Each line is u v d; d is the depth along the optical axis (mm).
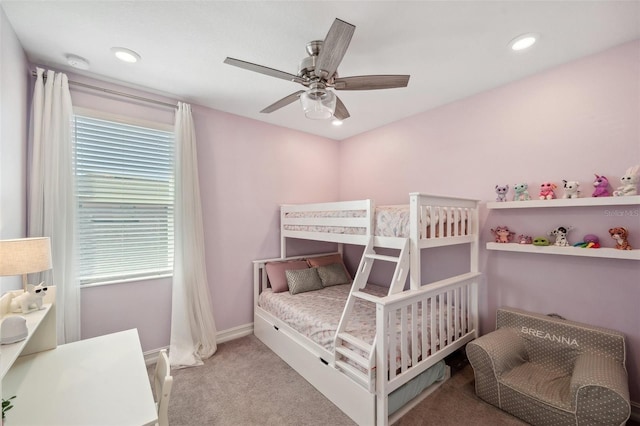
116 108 2535
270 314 3004
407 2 1547
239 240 3316
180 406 2084
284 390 2271
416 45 1938
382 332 1767
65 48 1994
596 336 1926
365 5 1572
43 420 1084
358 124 3582
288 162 3746
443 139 2963
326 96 1729
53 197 2127
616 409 1511
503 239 2453
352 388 1944
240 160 3320
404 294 1953
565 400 1733
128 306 2607
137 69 2291
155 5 1584
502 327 2363
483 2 1548
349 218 2523
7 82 1685
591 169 2062
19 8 1593
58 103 2168
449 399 2119
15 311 1455
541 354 2139
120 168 2566
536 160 2328
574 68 2133
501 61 2145
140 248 2676
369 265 2314
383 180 3619
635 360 1903
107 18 1691
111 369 1427
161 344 2775
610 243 1984
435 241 2209
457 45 1940
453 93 2691
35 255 1421
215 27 1774
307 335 2426
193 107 2980
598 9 1596
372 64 2180
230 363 2684
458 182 2842
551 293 2271
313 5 1575
